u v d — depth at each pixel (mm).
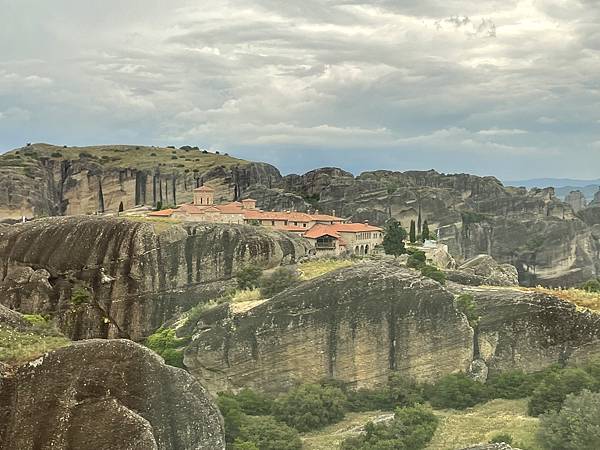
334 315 84188
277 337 84125
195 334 88938
